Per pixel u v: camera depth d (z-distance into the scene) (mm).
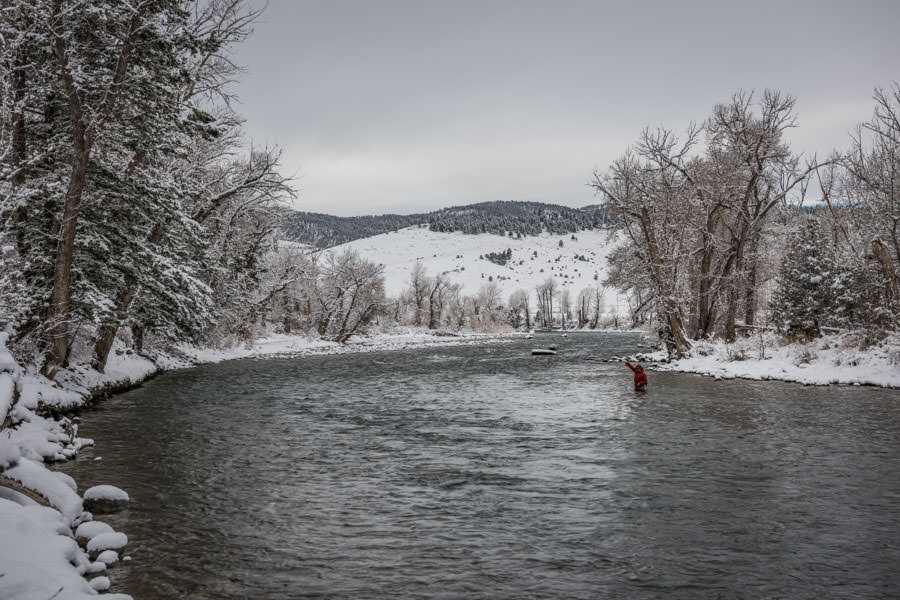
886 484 10320
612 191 35719
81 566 6340
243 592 6234
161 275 22328
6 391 9805
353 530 8156
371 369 34562
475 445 13695
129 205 19906
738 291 36031
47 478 8227
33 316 16328
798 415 17219
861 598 6176
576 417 17453
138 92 17969
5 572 4840
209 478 10750
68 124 17609
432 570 6852
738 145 33625
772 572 6816
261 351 48219
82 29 16469
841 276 31500
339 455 12672
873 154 30984
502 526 8344
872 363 24484
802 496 9672
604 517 8711
